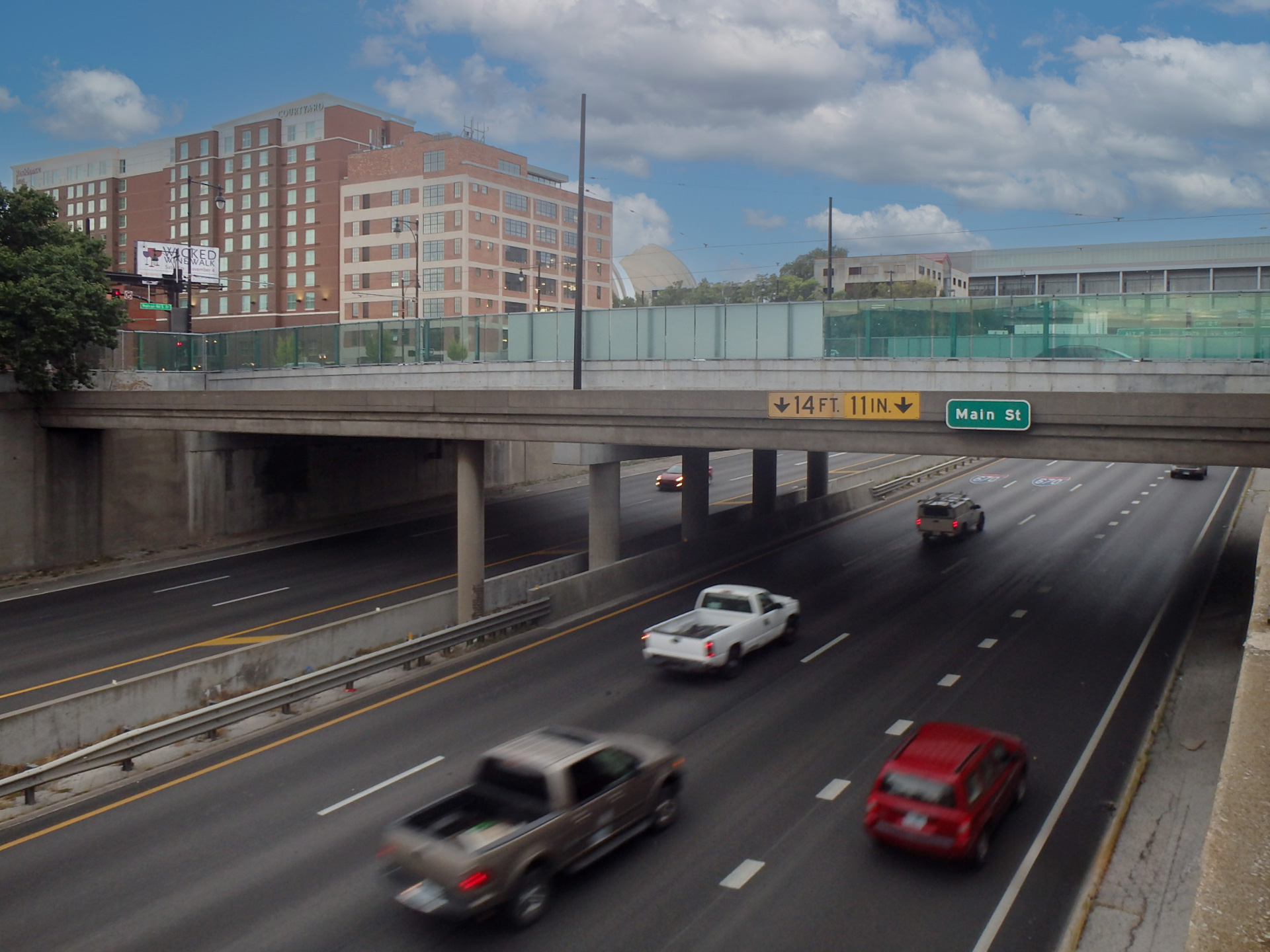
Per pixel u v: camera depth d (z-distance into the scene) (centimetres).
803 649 2147
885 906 1055
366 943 1002
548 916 1045
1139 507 4066
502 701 1834
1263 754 632
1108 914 1030
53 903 1102
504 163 9062
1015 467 5612
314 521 4350
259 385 4181
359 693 1930
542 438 2469
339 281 9438
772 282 11362
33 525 3378
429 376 3556
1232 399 1762
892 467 5106
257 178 9900
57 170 13925
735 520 3978
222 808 1371
